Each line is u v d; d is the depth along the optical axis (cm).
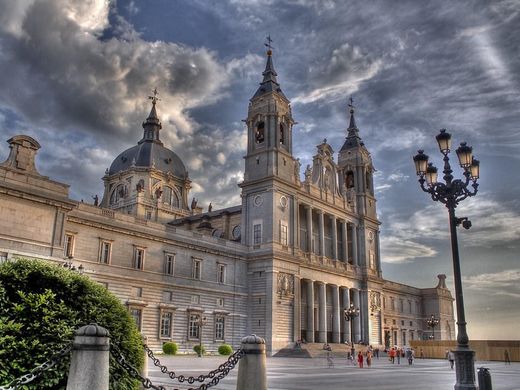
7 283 1188
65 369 1142
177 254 6719
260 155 8050
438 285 13925
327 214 9225
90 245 5719
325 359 6912
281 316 7431
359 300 9525
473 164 2380
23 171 4859
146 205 11331
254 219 7850
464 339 2062
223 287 7262
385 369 4984
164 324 6372
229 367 1468
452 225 2292
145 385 1196
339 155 10638
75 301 1241
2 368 1084
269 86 8425
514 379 3684
